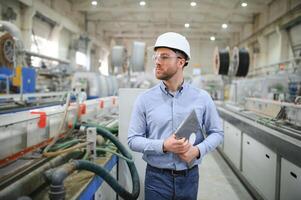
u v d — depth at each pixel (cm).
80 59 991
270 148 227
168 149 113
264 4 802
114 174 200
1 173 123
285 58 761
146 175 134
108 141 206
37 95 391
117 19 1014
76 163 123
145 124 129
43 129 154
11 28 373
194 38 1271
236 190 306
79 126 188
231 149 377
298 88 352
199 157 121
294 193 189
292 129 229
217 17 948
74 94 232
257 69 882
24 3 594
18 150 133
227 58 468
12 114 145
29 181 117
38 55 505
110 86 622
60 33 845
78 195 118
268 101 310
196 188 134
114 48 477
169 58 120
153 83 526
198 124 117
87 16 994
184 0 796
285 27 749
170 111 125
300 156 173
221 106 489
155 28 1140
